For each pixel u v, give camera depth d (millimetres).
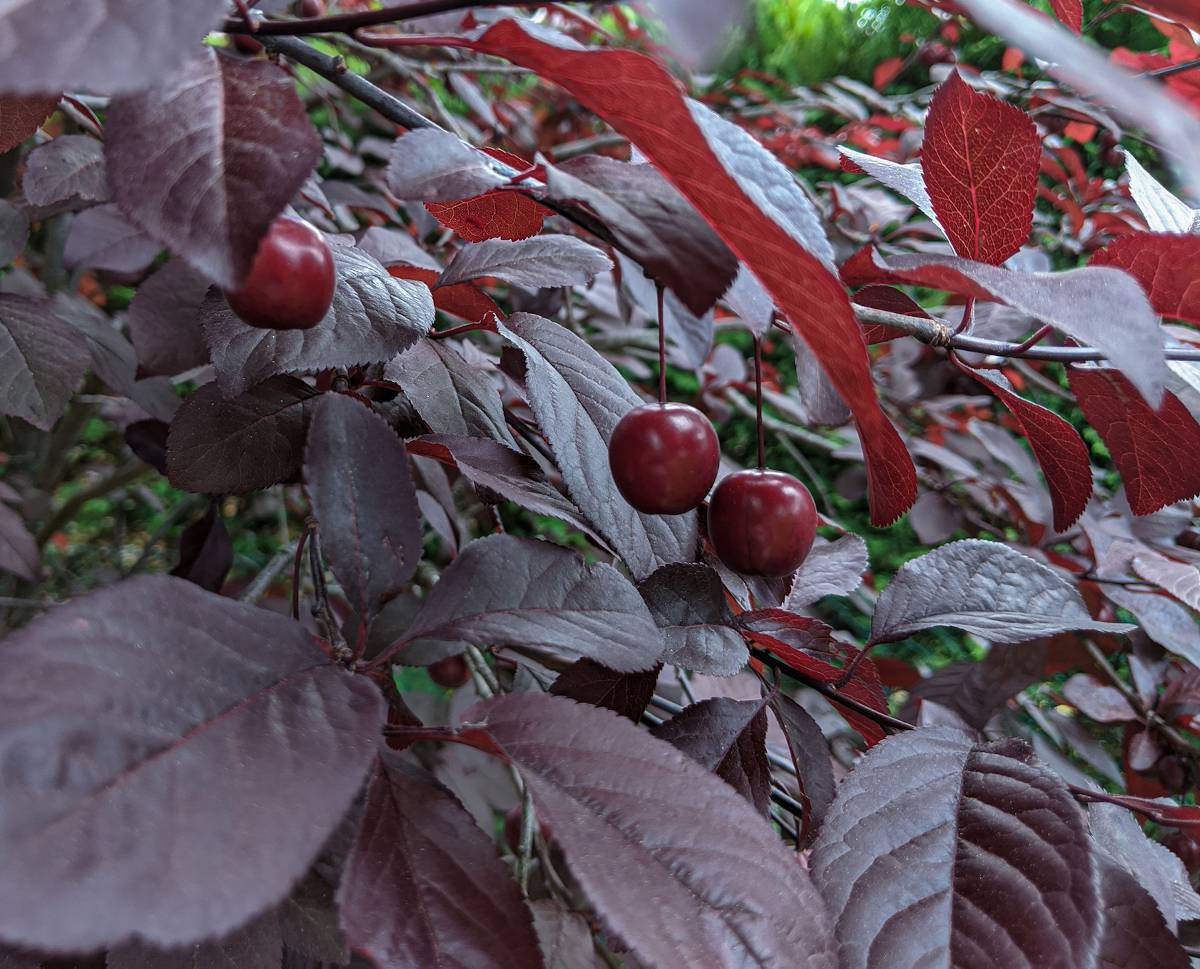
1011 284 160
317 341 187
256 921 179
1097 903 156
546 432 198
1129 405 208
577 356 216
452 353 228
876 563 817
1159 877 211
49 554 698
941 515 516
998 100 189
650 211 140
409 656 235
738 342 834
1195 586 346
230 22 152
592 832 137
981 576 224
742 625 208
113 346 361
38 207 322
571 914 290
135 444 290
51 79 97
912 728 204
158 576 142
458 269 231
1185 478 215
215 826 120
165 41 101
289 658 145
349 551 167
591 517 196
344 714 140
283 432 212
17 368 288
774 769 283
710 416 600
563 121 742
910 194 231
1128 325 152
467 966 134
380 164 564
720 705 197
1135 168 242
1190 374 218
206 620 142
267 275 161
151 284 281
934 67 649
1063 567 414
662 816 141
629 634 171
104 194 300
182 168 124
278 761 130
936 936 156
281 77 134
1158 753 398
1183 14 90
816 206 537
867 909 160
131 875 112
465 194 150
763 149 142
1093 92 79
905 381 591
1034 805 171
